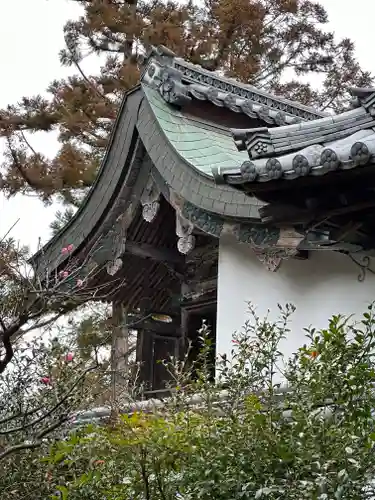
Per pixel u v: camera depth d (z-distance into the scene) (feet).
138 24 47.11
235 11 51.39
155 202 22.09
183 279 26.25
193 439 12.47
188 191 19.69
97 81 47.91
